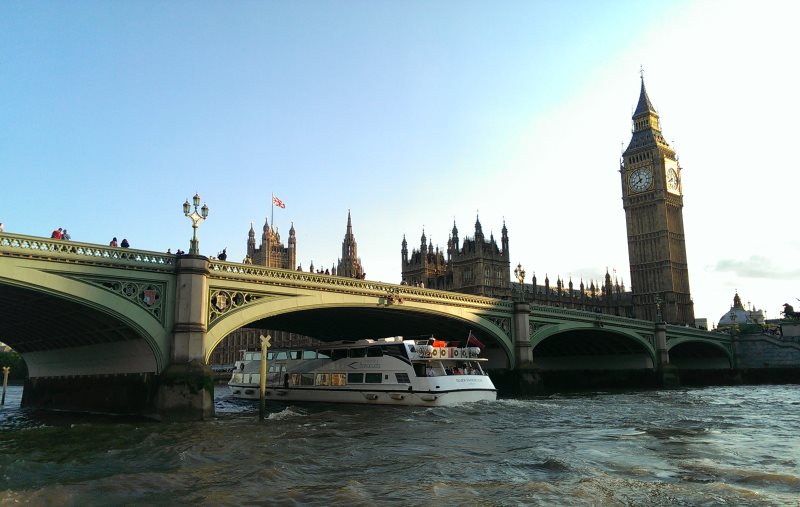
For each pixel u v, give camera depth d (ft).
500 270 482.69
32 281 109.81
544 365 328.70
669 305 527.81
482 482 59.93
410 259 534.37
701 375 374.02
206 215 134.21
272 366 191.72
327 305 155.33
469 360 163.43
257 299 142.00
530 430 102.83
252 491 56.85
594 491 54.65
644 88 582.35
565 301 534.37
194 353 124.47
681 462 69.67
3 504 51.24
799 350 349.00
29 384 198.59
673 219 557.74
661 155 554.46
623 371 304.30
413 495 54.54
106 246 119.24
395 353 156.04
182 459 73.92
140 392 128.47
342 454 78.13
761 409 142.31
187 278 127.24
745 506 49.73
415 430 103.71
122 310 119.96
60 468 69.46
